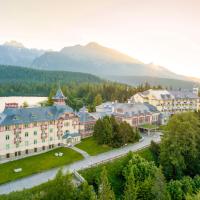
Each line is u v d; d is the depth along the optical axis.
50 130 98.75
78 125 110.00
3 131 85.88
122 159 86.94
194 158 88.81
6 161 85.00
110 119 107.62
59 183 49.56
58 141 101.75
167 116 149.25
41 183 70.06
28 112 94.81
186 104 160.62
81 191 52.91
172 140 90.06
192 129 91.25
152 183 65.88
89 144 104.94
